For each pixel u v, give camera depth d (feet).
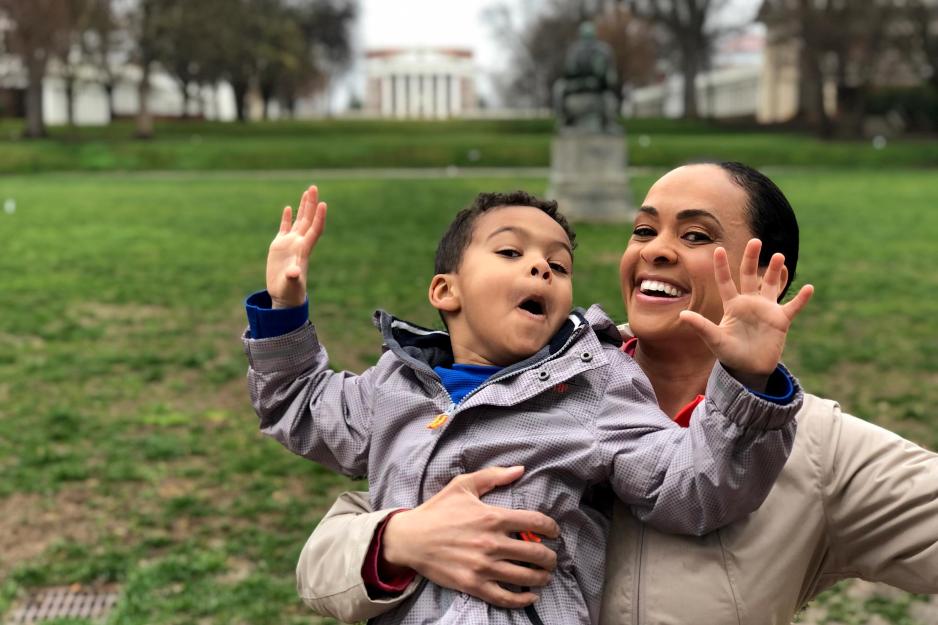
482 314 7.24
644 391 7.09
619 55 247.09
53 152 149.48
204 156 150.71
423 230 68.23
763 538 6.48
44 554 17.99
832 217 76.59
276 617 15.65
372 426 7.41
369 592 6.72
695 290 6.96
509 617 6.45
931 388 28.76
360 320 38.29
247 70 235.40
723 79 297.74
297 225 7.68
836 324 37.63
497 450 6.88
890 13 163.32
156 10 174.60
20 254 56.54
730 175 7.06
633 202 81.35
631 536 6.82
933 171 135.33
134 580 16.81
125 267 52.37
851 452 6.60
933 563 6.28
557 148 76.18
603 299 41.29
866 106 190.08
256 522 19.60
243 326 38.17
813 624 15.52
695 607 6.42
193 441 24.13
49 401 27.50
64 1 161.07
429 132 207.82
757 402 5.82
